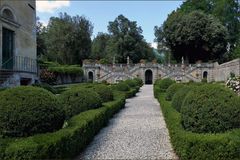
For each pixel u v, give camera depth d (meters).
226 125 7.09
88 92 11.77
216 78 58.59
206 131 7.17
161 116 14.98
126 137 10.12
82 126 8.02
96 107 11.95
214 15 69.62
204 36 64.19
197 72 62.88
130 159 7.58
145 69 64.00
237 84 15.12
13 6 23.30
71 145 6.91
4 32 22.20
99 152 8.23
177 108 11.08
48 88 22.19
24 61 25.34
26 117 6.48
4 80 19.25
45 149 5.57
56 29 70.69
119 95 20.11
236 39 67.44
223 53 66.81
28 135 6.51
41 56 67.00
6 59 22.50
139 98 26.30
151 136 10.25
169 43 69.69
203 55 68.50
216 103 7.23
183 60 67.19
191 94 7.72
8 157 5.37
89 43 73.31
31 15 27.59
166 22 71.00
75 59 72.50
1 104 6.54
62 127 7.59
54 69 44.12
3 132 6.39
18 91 6.81
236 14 67.44
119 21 84.94
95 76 62.84
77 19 72.62
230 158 6.03
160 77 63.59
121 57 82.00
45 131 6.77
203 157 6.18
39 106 6.72
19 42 24.41
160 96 19.45
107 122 12.86
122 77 63.47
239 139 6.13
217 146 6.10
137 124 12.67
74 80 56.53
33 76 25.31
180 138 6.77
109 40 88.00
